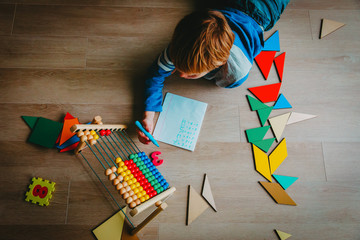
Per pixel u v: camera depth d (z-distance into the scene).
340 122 1.27
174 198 1.16
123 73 1.27
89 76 1.25
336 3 1.39
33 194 1.12
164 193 0.99
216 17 0.81
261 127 1.24
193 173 1.19
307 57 1.34
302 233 1.16
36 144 1.17
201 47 0.78
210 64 0.84
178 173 1.18
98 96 1.24
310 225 1.17
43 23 1.30
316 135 1.26
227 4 1.09
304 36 1.36
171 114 1.23
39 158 1.16
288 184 1.20
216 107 1.26
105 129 1.07
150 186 1.00
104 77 1.26
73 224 1.11
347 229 1.17
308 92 1.30
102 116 1.22
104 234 1.10
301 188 1.20
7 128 1.18
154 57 1.29
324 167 1.23
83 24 1.31
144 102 1.15
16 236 1.09
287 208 1.18
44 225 1.11
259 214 1.16
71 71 1.26
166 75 1.10
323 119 1.28
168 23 1.33
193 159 1.20
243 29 0.99
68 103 1.22
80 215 1.12
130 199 0.92
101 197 1.14
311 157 1.23
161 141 1.21
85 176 1.15
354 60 1.34
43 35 1.29
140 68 1.28
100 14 1.32
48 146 1.16
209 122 1.24
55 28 1.30
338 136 1.26
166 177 1.18
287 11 1.37
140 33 1.32
